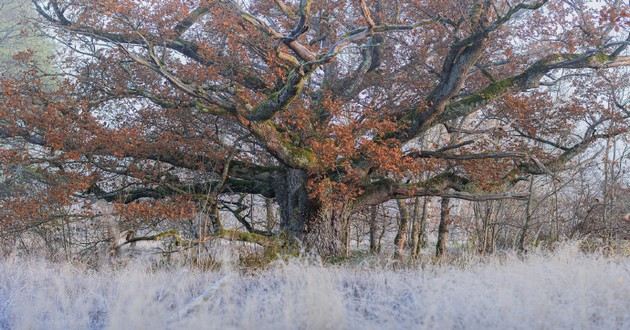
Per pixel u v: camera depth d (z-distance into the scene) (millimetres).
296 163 15805
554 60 15641
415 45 17938
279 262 8445
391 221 29422
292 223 17766
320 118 17281
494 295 5887
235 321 5590
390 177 19516
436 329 5301
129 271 9109
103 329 5793
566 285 6418
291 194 17906
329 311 5465
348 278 8656
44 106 17688
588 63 15219
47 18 17609
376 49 17703
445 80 15586
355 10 17688
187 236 16969
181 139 17516
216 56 16938
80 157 17297
